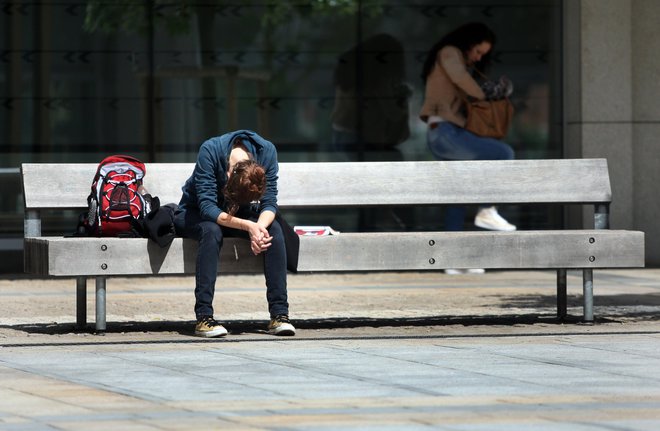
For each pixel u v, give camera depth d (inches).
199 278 779.4
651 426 489.4
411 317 904.3
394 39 1389.0
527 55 1395.2
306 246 796.0
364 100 1391.5
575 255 821.2
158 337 783.1
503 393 566.6
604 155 1373.0
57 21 1348.4
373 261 798.5
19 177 1336.1
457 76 1348.4
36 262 794.2
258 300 1044.5
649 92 1368.1
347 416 510.3
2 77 1342.3
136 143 1362.0
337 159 1390.3
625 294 1069.8
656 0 1365.7
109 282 1230.9
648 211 1373.0
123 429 482.9
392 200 869.2
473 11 1391.5
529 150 1398.9
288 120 1384.1
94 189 811.4
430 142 1362.0
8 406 535.5
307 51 1384.1
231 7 1373.0
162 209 787.4
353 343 749.9
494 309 953.5
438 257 804.6
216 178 791.7
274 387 584.1
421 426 489.4
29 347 738.8
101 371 637.3
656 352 701.9
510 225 1350.9
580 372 627.8
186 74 1365.7
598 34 1369.3
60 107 1349.7
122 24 1357.0
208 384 593.3
